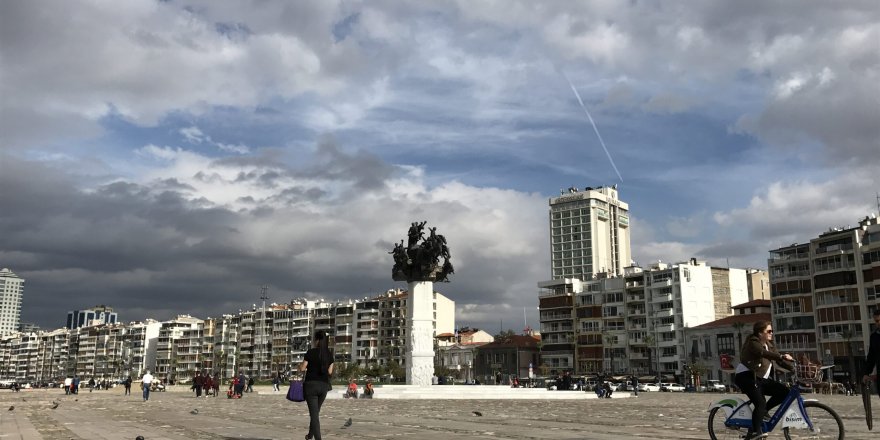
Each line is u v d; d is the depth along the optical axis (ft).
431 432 72.49
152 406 152.87
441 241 239.30
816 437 49.26
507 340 597.93
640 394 291.99
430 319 238.07
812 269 405.39
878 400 183.01
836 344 384.68
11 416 115.55
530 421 92.53
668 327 497.87
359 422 90.43
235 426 83.82
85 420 101.50
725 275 524.93
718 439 52.37
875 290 369.09
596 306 543.80
